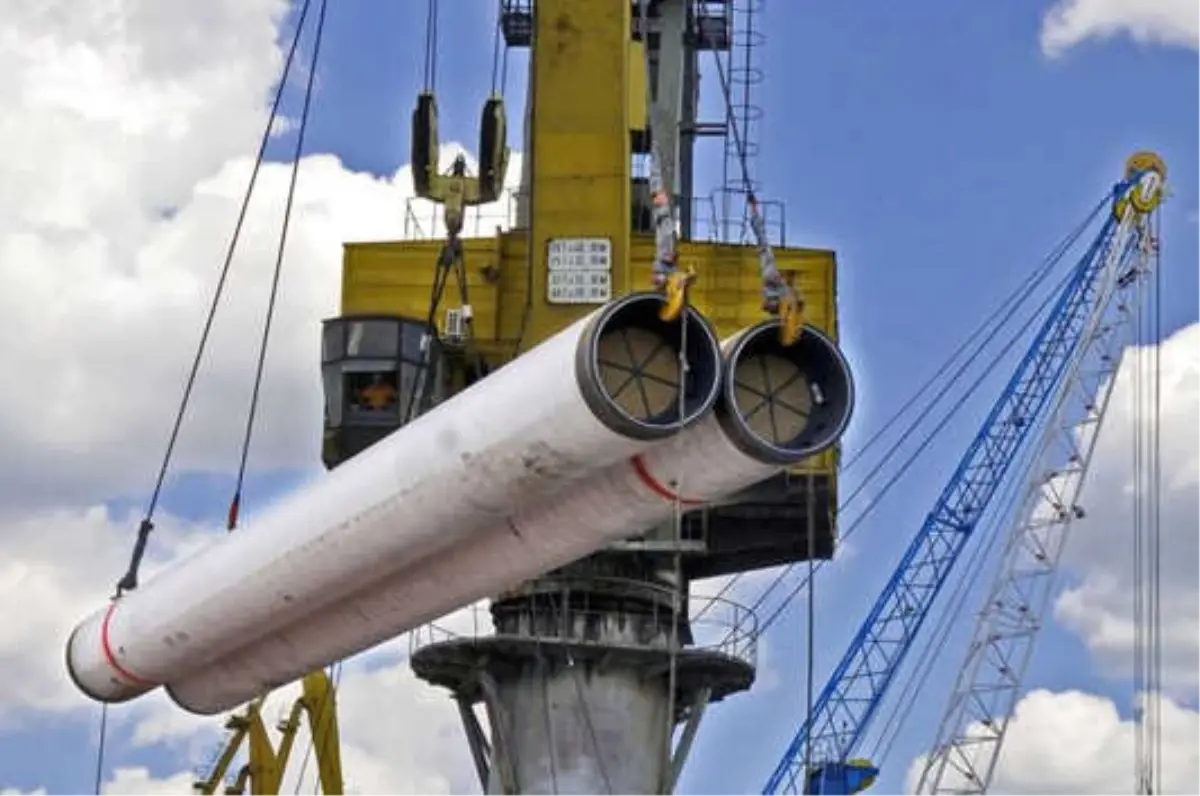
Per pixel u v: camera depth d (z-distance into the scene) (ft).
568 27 137.39
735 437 67.51
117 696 84.48
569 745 136.36
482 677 138.41
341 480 73.20
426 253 151.84
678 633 139.85
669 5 168.86
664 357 67.21
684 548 138.31
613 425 65.05
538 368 67.10
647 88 142.41
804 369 69.77
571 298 134.92
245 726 266.36
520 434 67.15
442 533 71.31
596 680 137.59
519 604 139.64
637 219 159.53
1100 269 352.49
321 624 77.97
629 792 136.46
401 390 142.31
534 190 136.36
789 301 68.95
